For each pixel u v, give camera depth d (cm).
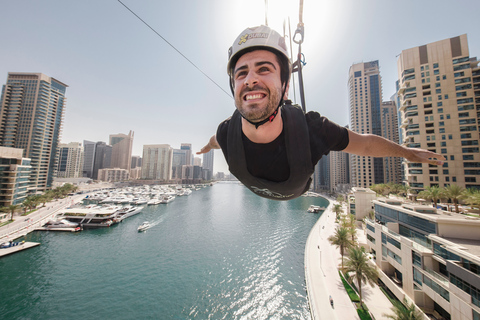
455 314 2006
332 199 14412
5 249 4794
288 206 11581
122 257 4756
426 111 6681
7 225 6306
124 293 3506
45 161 12275
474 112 6088
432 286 2333
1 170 7262
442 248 2300
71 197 12494
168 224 7462
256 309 3170
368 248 4469
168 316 3025
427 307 2461
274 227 7212
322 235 6072
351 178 14388
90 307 3177
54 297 3375
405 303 2592
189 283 3816
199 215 8981
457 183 6041
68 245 5325
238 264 4522
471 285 1875
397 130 13888
